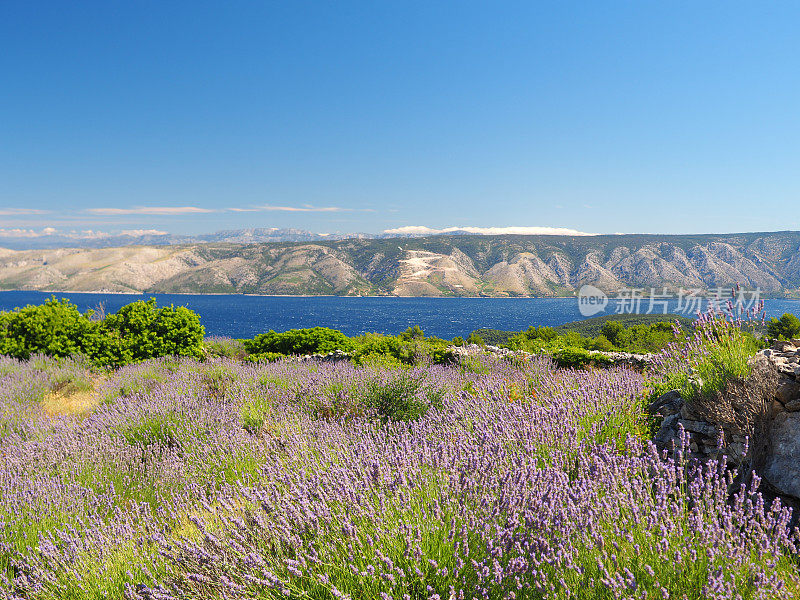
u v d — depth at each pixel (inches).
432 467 128.4
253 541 104.9
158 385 364.2
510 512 100.3
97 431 249.8
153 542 124.3
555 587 86.0
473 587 88.0
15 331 533.6
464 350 522.3
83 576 115.0
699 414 160.9
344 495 110.6
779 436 133.5
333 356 563.2
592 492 108.3
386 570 90.9
